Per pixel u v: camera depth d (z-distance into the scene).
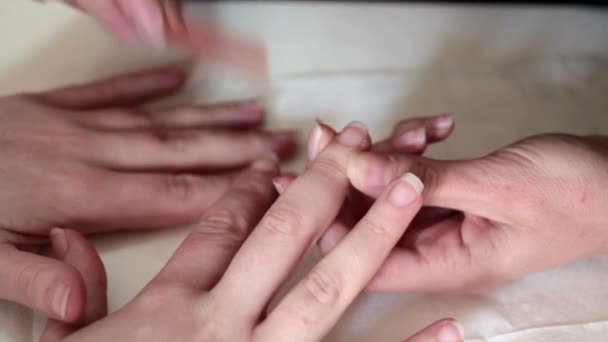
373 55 0.54
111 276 0.40
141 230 0.43
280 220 0.36
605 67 0.54
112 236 0.42
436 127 0.43
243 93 0.51
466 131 0.49
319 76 0.52
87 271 0.37
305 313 0.35
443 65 0.54
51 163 0.42
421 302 0.40
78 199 0.41
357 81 0.52
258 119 0.49
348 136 0.38
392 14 0.58
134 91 0.50
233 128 0.49
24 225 0.40
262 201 0.40
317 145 0.39
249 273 0.35
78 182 0.41
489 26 0.57
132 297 0.40
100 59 0.52
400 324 0.39
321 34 0.56
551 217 0.38
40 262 0.36
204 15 0.56
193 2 0.57
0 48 0.51
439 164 0.38
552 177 0.38
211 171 0.46
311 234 0.36
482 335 0.38
